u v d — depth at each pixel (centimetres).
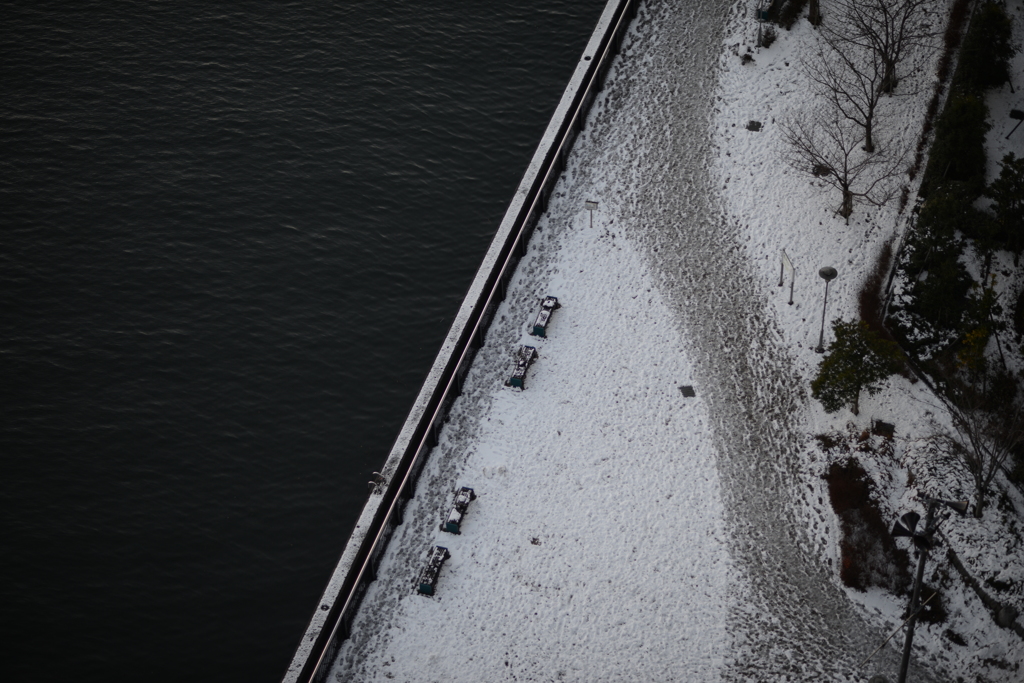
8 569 5072
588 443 5284
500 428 5362
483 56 7544
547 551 4884
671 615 4650
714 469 5156
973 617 4603
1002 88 6750
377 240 6475
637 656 4531
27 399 5709
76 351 5919
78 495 5350
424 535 4969
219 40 7562
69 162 6812
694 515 4984
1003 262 5950
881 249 5972
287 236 6475
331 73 7388
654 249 6116
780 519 4953
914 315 5650
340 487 5409
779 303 5803
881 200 6178
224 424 5644
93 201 6619
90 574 5072
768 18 7250
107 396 5741
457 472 5191
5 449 5500
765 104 6775
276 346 5969
